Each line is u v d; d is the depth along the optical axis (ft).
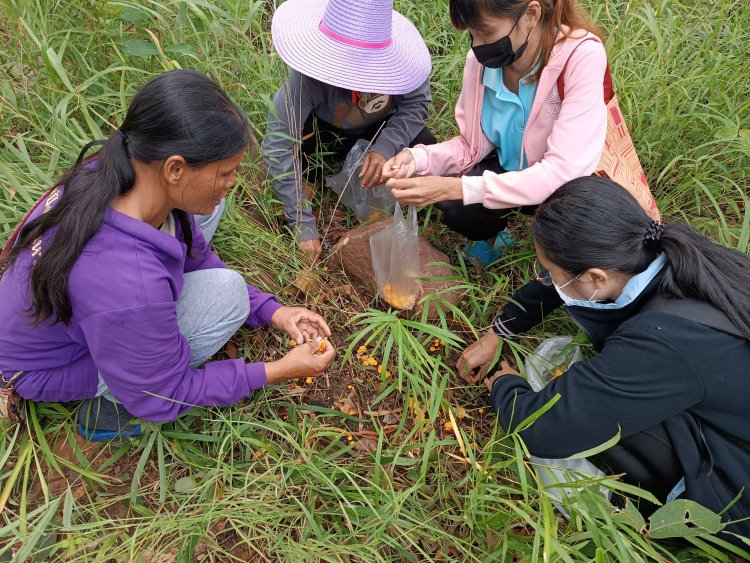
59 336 5.23
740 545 5.34
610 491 5.83
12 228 6.66
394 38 7.41
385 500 5.90
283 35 7.13
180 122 4.21
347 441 6.62
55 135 7.23
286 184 7.94
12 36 7.79
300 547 5.36
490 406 7.05
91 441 6.06
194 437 5.98
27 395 5.59
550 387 5.62
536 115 6.91
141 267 4.63
